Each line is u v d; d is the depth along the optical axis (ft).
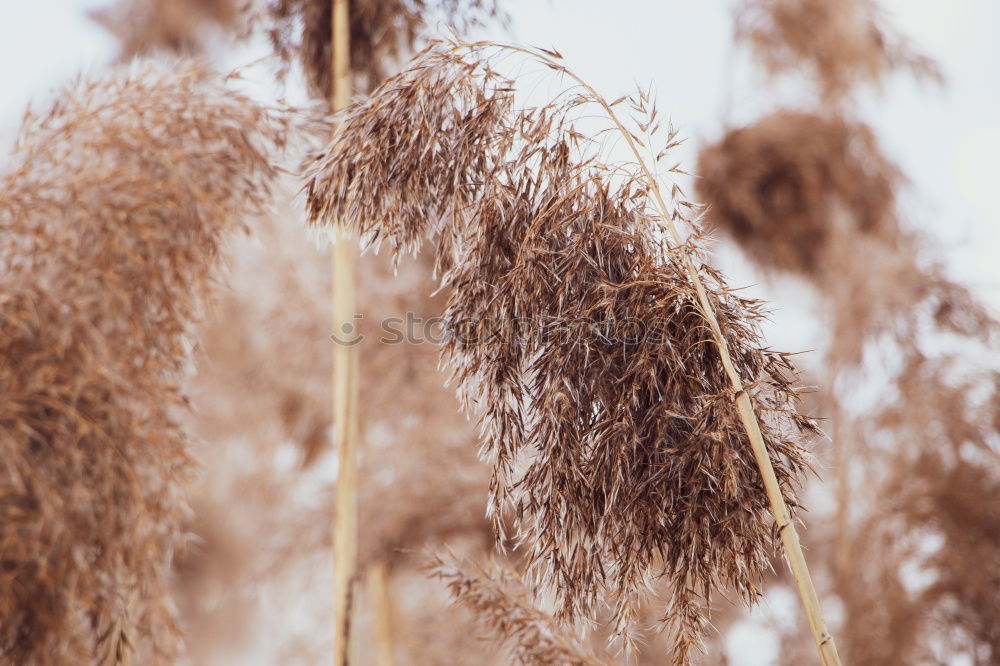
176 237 5.53
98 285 5.47
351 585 5.44
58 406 5.38
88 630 5.44
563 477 5.05
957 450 6.81
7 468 5.39
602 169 5.13
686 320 5.09
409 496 6.82
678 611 5.07
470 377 5.10
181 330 5.54
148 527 5.45
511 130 5.13
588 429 5.08
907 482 6.82
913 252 7.52
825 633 5.00
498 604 5.39
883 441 6.97
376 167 5.16
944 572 6.68
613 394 5.07
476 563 5.46
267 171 5.60
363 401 6.87
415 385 6.89
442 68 5.16
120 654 5.45
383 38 5.59
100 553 5.41
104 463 5.41
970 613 6.65
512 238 5.12
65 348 5.43
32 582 5.38
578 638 5.41
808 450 5.09
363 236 5.17
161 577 5.51
